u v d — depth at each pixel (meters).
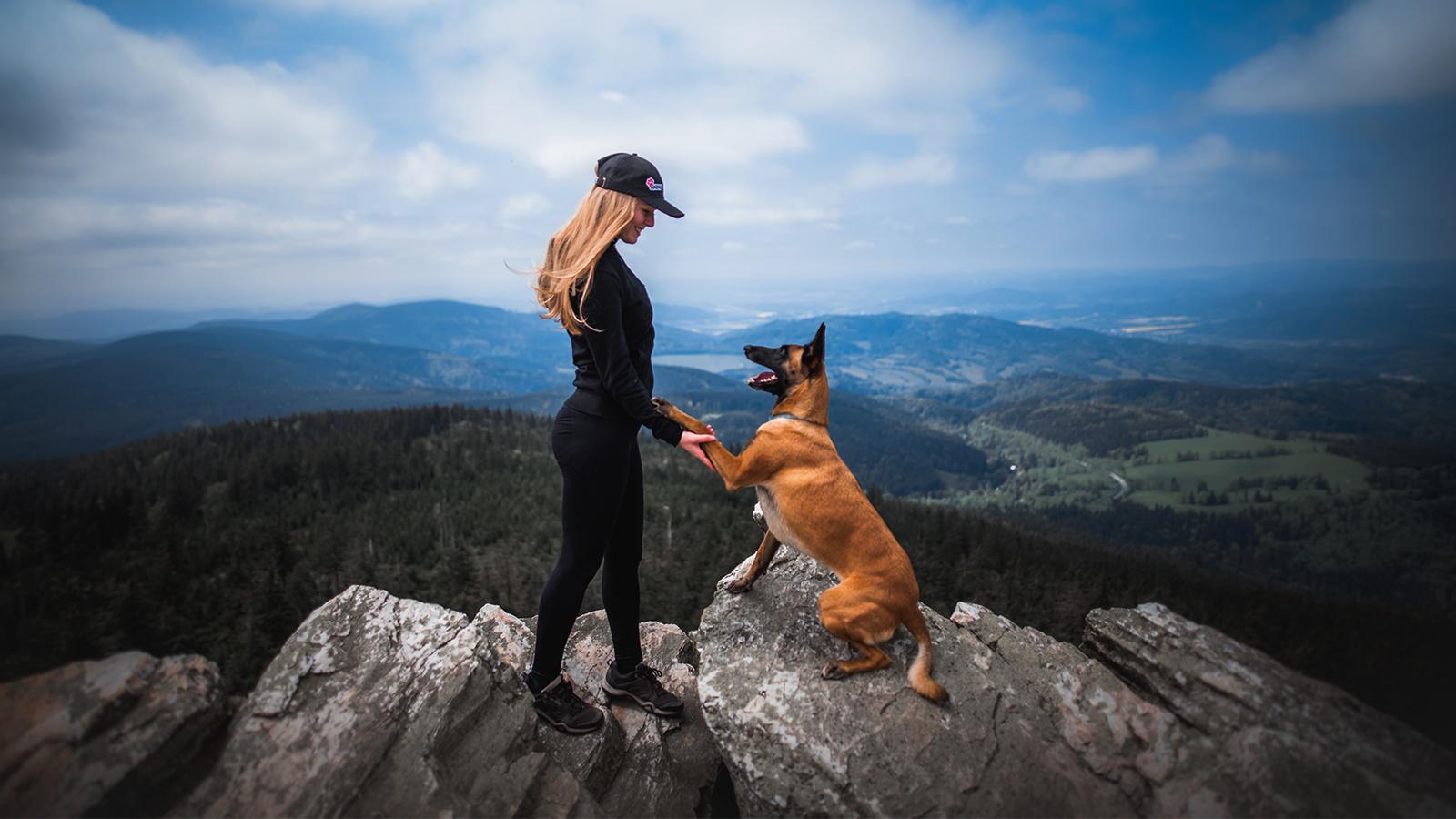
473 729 3.00
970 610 4.01
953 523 68.94
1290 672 3.06
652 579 51.88
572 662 4.01
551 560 67.81
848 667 3.29
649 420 3.13
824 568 4.25
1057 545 70.25
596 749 3.27
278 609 38.72
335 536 67.88
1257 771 2.60
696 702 3.96
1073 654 3.56
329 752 2.66
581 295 2.97
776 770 2.92
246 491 77.94
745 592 4.05
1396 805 2.38
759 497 3.60
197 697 2.69
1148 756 2.86
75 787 2.28
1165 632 3.41
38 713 2.44
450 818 2.49
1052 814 2.67
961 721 3.05
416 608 3.48
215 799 2.48
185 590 32.22
